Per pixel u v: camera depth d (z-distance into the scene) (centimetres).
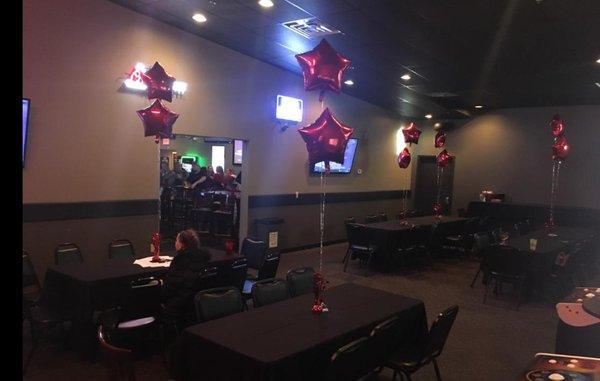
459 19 508
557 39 552
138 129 622
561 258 618
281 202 875
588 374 183
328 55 359
